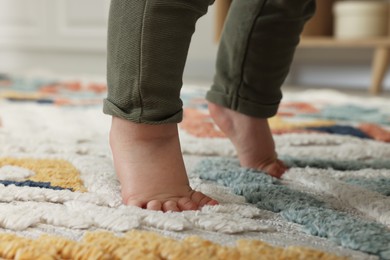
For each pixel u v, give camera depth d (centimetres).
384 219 65
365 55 275
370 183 77
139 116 65
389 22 245
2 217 60
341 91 242
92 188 72
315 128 120
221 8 235
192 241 56
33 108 134
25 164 81
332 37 265
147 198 66
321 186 76
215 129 114
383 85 266
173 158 67
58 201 67
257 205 69
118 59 65
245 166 83
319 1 261
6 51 319
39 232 59
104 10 283
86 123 118
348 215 65
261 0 78
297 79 291
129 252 53
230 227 60
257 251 54
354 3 241
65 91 178
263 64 80
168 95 65
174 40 64
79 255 53
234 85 81
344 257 54
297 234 61
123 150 68
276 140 104
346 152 97
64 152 92
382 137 112
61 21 292
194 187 73
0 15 303
